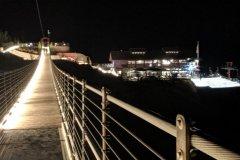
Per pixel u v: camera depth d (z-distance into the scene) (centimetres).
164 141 752
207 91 2986
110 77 4041
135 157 194
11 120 934
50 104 1276
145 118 182
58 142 707
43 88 1919
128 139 725
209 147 107
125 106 224
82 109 442
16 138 742
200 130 121
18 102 1242
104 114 299
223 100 2347
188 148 124
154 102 1745
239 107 1892
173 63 6975
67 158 589
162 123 153
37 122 917
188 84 3803
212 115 1450
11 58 6188
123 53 6894
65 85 837
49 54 8394
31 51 8844
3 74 972
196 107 1764
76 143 532
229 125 1012
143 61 6856
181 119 128
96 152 334
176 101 1967
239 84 4562
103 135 302
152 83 3169
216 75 5209
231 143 101
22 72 1706
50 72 3666
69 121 653
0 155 616
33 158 597
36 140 725
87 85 406
